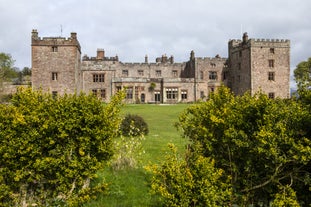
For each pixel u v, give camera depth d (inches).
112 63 2207.2
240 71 2212.1
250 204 299.3
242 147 286.7
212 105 333.1
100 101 318.0
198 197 259.1
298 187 282.0
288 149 266.4
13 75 2448.3
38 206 290.5
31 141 280.8
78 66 1796.3
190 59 2502.5
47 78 1630.2
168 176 279.3
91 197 316.8
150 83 2190.0
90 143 297.1
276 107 290.4
